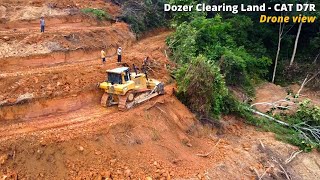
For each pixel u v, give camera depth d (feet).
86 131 45.62
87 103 54.24
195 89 58.49
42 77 53.57
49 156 41.93
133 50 81.56
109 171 42.96
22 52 61.31
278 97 84.33
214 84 59.36
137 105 54.19
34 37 64.95
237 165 52.11
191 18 92.32
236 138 60.18
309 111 70.23
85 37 72.59
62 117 49.78
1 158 40.37
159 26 107.55
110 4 103.04
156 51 81.97
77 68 59.41
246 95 81.71
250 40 105.50
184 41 80.48
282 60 104.27
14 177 39.70
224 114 64.90
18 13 77.41
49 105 50.83
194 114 58.95
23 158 41.09
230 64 80.53
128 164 44.86
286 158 57.57
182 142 52.85
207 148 54.19
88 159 43.19
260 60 95.76
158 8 110.63
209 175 47.83
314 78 96.89
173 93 61.11
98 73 58.80
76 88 54.03
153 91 56.80
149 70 68.08
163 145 49.85
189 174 46.88
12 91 49.80
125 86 51.08
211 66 60.49
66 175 41.22
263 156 56.24
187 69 60.18
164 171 45.60
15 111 48.14
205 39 86.89
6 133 44.21
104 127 47.03
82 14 86.33
